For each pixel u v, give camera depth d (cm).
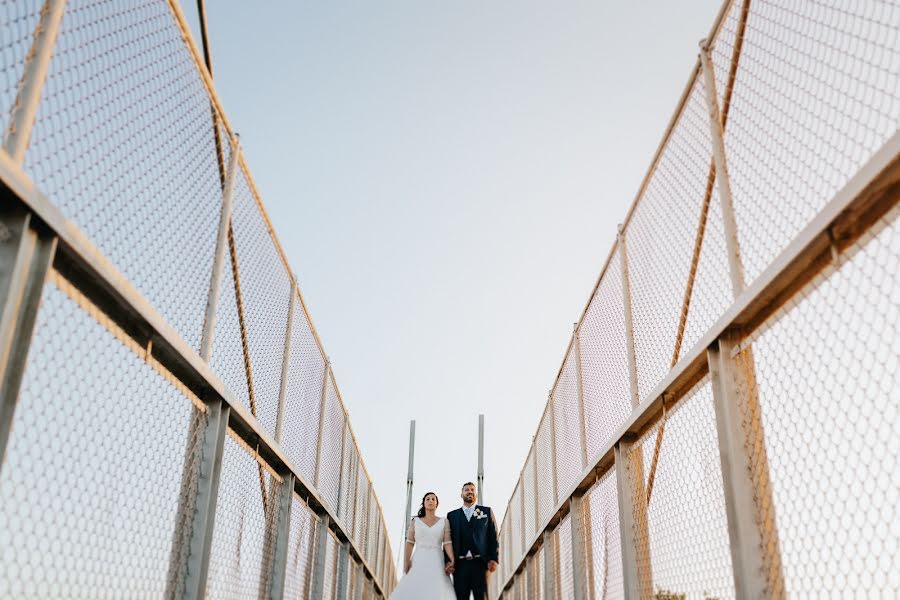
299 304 612
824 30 214
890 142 172
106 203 226
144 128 258
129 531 242
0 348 174
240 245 409
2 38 171
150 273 264
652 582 394
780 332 243
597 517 548
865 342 185
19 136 178
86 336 215
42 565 180
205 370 317
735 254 283
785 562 234
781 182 241
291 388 565
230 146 387
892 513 166
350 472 990
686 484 334
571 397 703
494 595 1625
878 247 184
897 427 166
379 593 1514
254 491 449
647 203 425
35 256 189
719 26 307
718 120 309
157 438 272
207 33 329
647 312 421
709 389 307
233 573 392
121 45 238
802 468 221
